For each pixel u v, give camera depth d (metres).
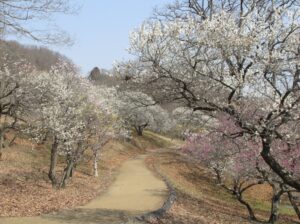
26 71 28.14
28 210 16.78
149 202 21.17
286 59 12.32
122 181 32.06
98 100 29.70
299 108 11.98
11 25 10.55
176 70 13.12
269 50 12.36
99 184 29.89
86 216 16.11
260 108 12.44
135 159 52.25
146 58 12.91
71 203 20.09
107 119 31.66
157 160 51.03
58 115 25.33
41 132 29.73
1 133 31.31
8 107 26.86
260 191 37.62
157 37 12.79
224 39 12.11
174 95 13.55
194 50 12.91
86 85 29.95
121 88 14.88
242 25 12.61
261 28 12.24
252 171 21.28
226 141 16.56
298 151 16.05
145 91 13.78
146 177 34.94
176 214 18.58
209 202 27.88
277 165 12.67
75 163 29.72
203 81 13.15
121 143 59.56
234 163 22.33
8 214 15.45
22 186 23.75
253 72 12.48
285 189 19.52
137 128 72.88
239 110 12.59
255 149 17.41
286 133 13.86
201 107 13.20
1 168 28.14
